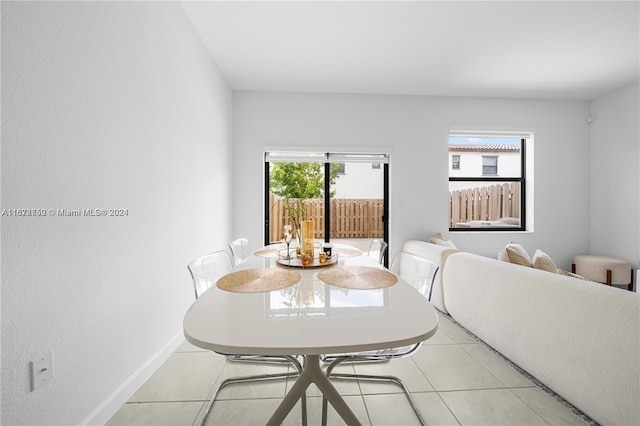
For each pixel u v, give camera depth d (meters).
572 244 4.09
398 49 2.78
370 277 1.47
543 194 4.07
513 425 1.35
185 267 2.29
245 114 3.74
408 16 2.30
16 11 0.97
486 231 4.12
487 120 3.99
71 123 1.19
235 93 3.73
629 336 1.19
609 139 3.85
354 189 4.02
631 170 3.62
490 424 1.36
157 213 1.88
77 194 1.23
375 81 3.50
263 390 1.61
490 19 2.34
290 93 3.78
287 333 0.87
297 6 2.19
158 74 1.89
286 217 3.96
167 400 1.53
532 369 1.66
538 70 3.22
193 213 2.46
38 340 1.06
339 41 2.65
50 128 1.10
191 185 2.42
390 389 1.61
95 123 1.33
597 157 4.01
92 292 1.31
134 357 1.63
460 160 4.22
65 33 1.16
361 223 4.03
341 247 2.49
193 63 2.45
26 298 1.01
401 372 1.78
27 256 1.02
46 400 1.09
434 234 3.98
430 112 3.94
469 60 3.00
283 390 1.61
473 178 4.20
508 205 4.21
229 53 2.84
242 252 2.58
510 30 2.49
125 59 1.55
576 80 3.48
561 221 4.08
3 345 0.94
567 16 2.30
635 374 1.17
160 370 1.82
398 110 3.91
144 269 1.73
